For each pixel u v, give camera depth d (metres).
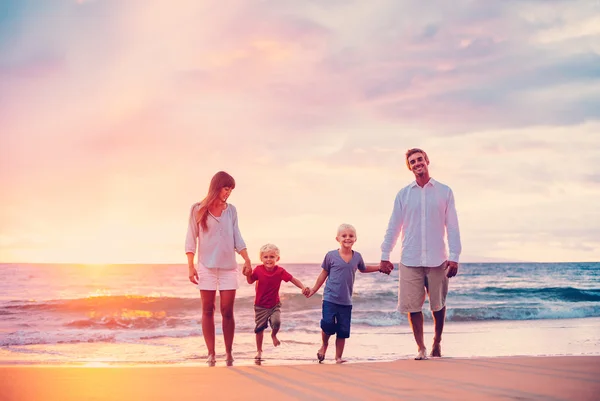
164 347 8.38
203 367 4.25
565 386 3.19
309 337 9.55
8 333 10.40
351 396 2.95
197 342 9.12
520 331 10.27
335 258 5.43
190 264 5.23
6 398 2.95
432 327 11.27
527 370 3.91
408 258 5.25
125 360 6.38
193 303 17.03
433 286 5.23
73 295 27.52
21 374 3.80
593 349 7.64
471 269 63.03
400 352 7.38
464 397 2.88
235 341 8.94
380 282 35.59
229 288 5.24
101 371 3.97
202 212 5.17
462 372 3.84
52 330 11.41
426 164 5.32
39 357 7.04
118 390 3.19
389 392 3.06
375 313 14.41
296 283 5.69
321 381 3.50
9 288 33.91
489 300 23.92
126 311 15.73
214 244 5.19
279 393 3.06
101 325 12.55
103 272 55.62
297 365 4.41
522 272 56.69
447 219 5.27
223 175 5.22
